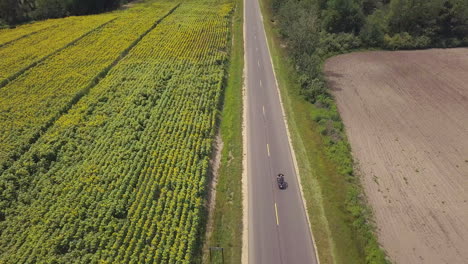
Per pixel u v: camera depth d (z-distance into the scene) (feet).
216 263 110.32
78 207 123.13
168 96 193.77
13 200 128.26
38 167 143.54
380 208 127.85
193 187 133.18
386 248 113.60
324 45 270.67
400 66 245.65
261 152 156.25
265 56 253.24
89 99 190.80
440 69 239.91
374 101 198.49
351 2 286.25
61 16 357.00
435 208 127.34
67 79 212.84
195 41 273.95
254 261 110.32
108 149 151.74
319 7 299.58
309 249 112.78
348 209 126.11
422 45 279.49
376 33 280.10
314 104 193.16
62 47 258.57
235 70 234.17
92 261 106.52
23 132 164.04
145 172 139.95
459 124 176.24
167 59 240.73
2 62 235.40
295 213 125.49
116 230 116.37
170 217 121.29
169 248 111.96
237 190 136.77
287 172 144.15
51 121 173.78
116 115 176.55
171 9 353.92
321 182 138.21
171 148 153.38
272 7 335.47
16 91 200.34
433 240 115.65
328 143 159.02
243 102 195.62
